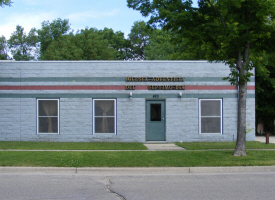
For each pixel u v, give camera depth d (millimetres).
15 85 16984
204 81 17141
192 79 17094
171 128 17016
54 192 7402
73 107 16984
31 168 9914
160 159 10922
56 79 17016
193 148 13961
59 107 17031
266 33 11156
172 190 7586
